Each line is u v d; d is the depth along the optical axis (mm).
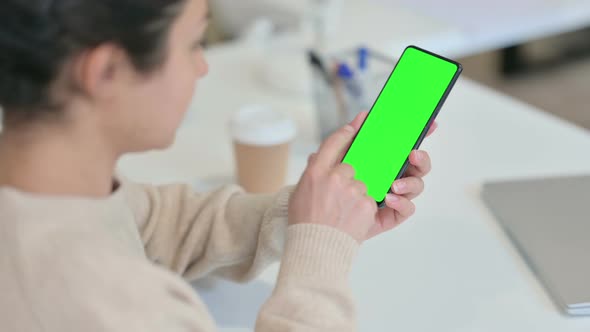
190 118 1158
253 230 703
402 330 683
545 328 685
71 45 432
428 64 685
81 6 421
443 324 691
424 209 897
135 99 479
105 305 448
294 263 553
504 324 690
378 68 999
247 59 1442
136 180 965
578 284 723
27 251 454
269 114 916
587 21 1744
